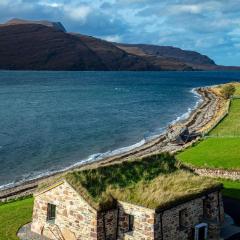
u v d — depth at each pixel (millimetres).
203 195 34125
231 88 160125
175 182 34812
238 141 72625
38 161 72938
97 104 163000
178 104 165375
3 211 42031
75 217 32250
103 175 33875
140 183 34094
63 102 168500
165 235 31156
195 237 33188
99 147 84188
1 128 103938
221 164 56594
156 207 29938
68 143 87562
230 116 104312
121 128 106812
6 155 76688
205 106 147750
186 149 69750
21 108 146125
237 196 44406
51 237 34125
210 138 77000
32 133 98000
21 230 36125
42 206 34719
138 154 74875
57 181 33156
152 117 127812
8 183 60219
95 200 31281
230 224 36531
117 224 32094
